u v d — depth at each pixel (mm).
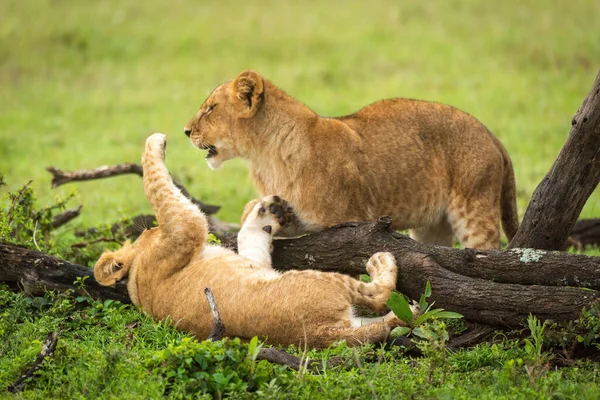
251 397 8203
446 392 8398
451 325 10305
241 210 19109
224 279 10109
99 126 27016
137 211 18125
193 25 36219
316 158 11227
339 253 10609
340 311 9680
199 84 30859
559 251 10430
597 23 34406
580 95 28016
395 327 9812
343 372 8836
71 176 14547
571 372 8891
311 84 30375
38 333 9945
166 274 10492
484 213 12039
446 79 30016
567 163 10391
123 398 8219
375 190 11633
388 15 37062
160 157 11062
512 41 33281
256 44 34375
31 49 33781
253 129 11516
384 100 12352
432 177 12016
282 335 9633
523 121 25656
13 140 25109
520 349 9477
